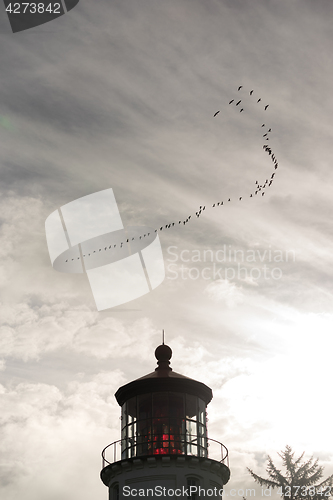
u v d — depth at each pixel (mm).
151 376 31109
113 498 29438
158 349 33531
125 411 31234
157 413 29906
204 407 31547
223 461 30062
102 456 30750
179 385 30672
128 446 29812
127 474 28859
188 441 29328
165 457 28234
